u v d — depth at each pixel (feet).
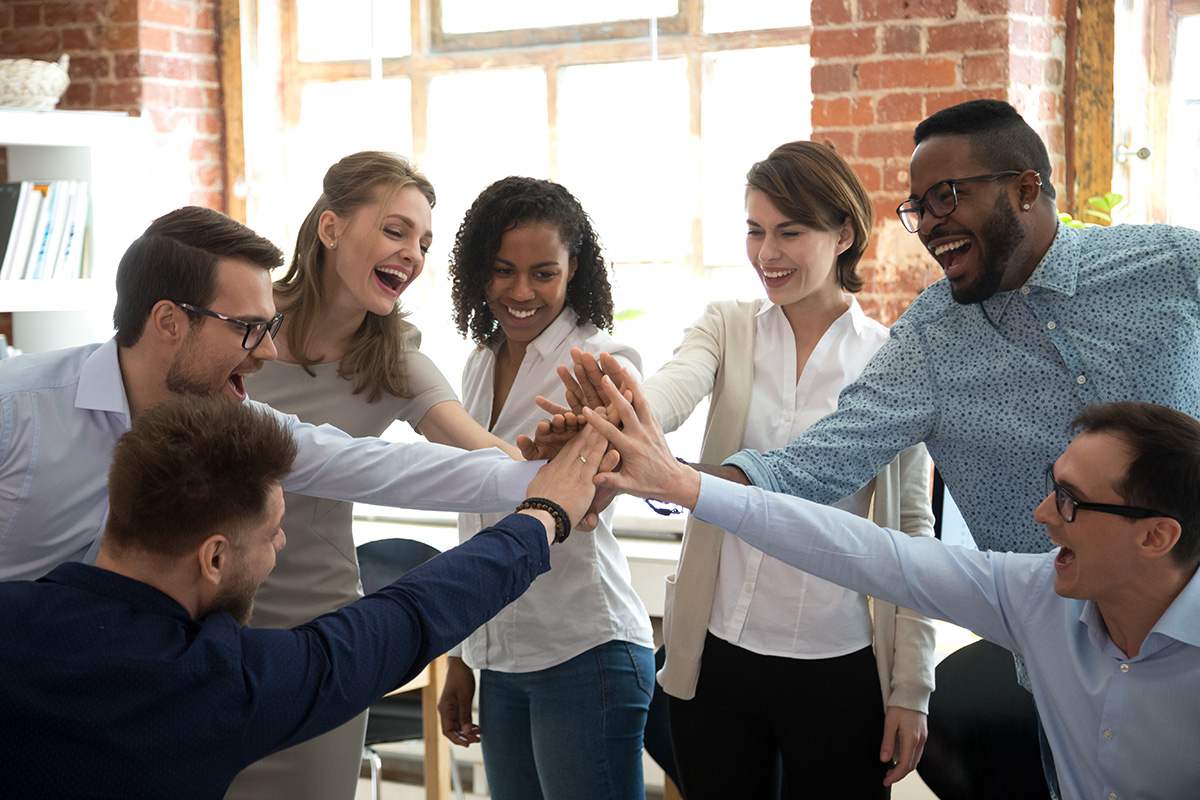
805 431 5.75
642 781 6.55
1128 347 5.07
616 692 6.30
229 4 13.07
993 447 5.36
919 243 9.97
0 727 3.37
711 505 5.07
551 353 6.56
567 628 6.27
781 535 5.02
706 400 11.35
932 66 9.79
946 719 6.95
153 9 12.40
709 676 6.12
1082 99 10.16
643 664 6.46
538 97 12.34
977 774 6.84
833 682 5.90
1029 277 5.18
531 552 4.49
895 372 5.51
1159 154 10.25
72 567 3.64
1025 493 5.39
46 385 4.61
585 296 6.70
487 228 6.35
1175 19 10.08
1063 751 4.83
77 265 11.75
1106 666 4.60
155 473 3.58
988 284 5.16
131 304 4.59
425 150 12.85
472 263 6.48
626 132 12.00
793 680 5.91
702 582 6.09
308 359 6.14
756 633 5.97
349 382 6.28
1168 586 4.31
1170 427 4.22
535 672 6.34
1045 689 4.82
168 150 12.67
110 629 3.50
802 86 11.27
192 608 3.76
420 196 6.06
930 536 6.10
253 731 3.59
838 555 5.00
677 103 11.76
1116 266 5.12
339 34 13.16
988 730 6.88
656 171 11.90
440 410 6.39
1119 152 10.18
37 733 3.36
